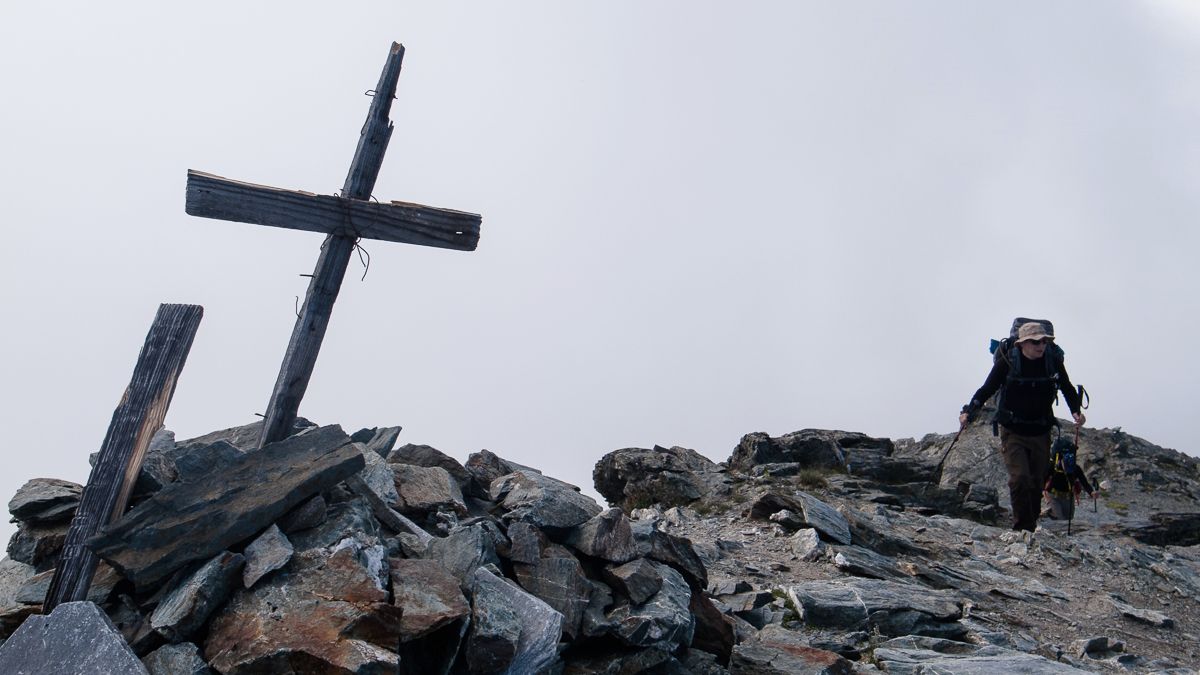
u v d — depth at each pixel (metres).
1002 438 13.63
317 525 5.84
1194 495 18.16
